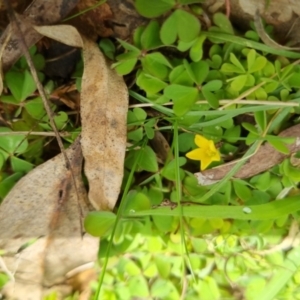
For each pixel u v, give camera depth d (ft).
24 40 1.28
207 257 1.46
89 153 1.34
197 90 1.32
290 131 1.36
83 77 1.32
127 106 1.33
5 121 1.36
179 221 1.42
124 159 1.37
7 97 1.34
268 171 1.40
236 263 1.47
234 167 1.36
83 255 1.39
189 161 1.40
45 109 1.35
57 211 1.38
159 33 1.31
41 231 1.38
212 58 1.33
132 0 1.31
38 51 1.35
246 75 1.32
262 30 1.30
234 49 1.33
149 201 1.38
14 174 1.38
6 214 1.37
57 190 1.37
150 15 1.28
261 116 1.35
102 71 1.32
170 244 1.44
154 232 1.43
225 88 1.34
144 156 1.38
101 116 1.33
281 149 1.34
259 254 1.47
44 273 1.40
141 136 1.37
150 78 1.32
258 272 1.48
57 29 1.31
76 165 1.36
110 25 1.33
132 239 1.43
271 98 1.34
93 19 1.33
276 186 1.41
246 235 1.45
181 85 1.32
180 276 1.47
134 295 1.47
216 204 1.41
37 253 1.38
